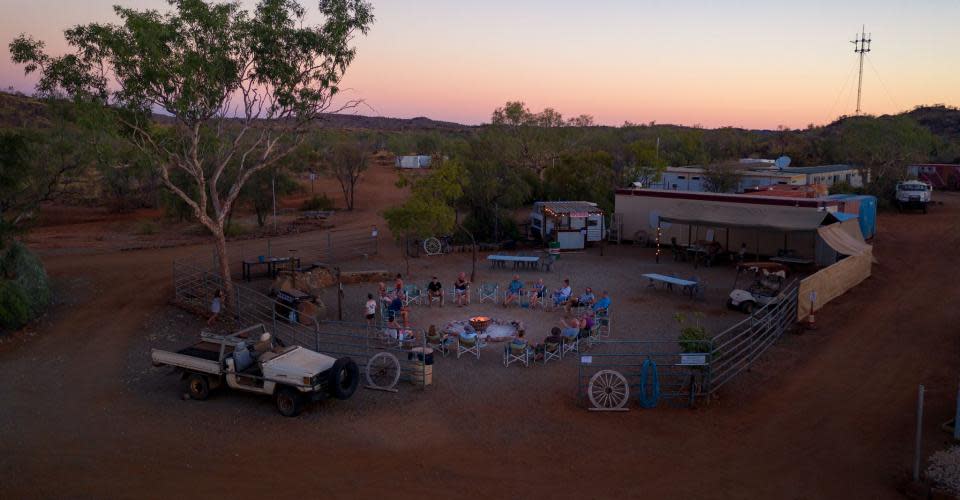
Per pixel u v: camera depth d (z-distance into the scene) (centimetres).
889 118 5969
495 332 1969
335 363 1420
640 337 1934
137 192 5547
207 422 1372
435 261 3131
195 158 2131
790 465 1195
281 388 1410
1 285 1989
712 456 1228
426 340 1809
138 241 3912
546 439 1294
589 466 1186
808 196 3331
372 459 1209
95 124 1855
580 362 1578
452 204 3641
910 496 1077
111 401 1491
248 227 4559
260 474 1152
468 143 4047
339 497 1076
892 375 1655
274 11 2075
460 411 1426
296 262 2784
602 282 2677
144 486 1109
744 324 2064
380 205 5934
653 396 1441
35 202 2797
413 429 1338
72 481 1125
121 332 2020
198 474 1152
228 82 2123
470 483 1124
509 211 4069
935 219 4475
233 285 2330
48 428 1345
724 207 3184
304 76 2231
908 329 2041
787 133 11794
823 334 2002
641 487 1114
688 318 2134
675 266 3012
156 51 1864
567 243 3441
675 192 3397
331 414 1411
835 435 1319
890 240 3681
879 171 5375
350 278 2670
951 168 6444
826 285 2322
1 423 1370
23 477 1138
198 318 2156
